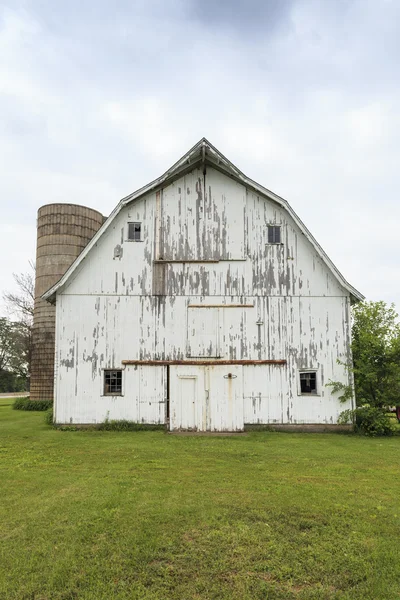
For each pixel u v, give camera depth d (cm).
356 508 670
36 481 816
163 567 491
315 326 1576
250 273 1599
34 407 2502
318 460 1017
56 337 1550
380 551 529
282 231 1623
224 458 1028
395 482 823
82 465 952
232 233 1620
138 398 1532
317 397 1535
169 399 1521
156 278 1591
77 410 1527
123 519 615
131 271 1592
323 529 591
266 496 722
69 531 577
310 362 1556
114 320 1566
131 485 786
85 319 1562
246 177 1599
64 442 1251
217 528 590
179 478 837
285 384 1541
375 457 1059
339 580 470
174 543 545
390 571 486
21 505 678
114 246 1603
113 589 450
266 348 1560
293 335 1570
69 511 648
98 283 1581
